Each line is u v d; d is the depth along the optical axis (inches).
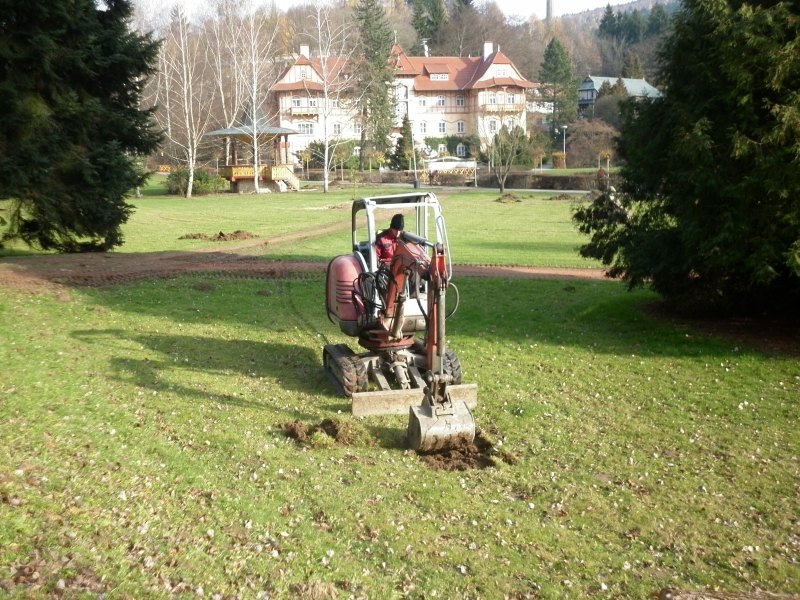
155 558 247.3
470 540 303.9
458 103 4320.9
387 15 5880.9
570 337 649.6
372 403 434.9
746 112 565.6
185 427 394.6
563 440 425.4
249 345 599.2
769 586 290.7
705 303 659.4
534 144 3395.7
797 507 357.1
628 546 314.0
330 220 1614.2
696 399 501.0
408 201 462.3
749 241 564.7
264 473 344.8
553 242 1341.0
